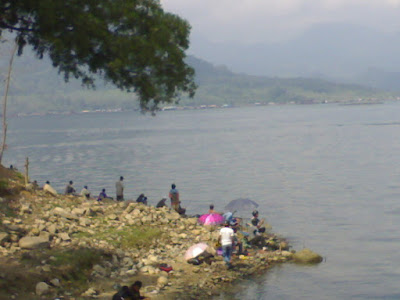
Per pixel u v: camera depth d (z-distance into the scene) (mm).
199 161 84250
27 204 20953
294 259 20844
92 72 17109
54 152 114250
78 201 24594
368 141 113625
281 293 16188
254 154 94250
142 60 16094
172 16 17469
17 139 172125
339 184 51156
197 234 21938
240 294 15758
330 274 18859
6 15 15773
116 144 136375
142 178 63094
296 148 103688
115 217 22328
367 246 24312
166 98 17844
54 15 14711
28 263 14938
